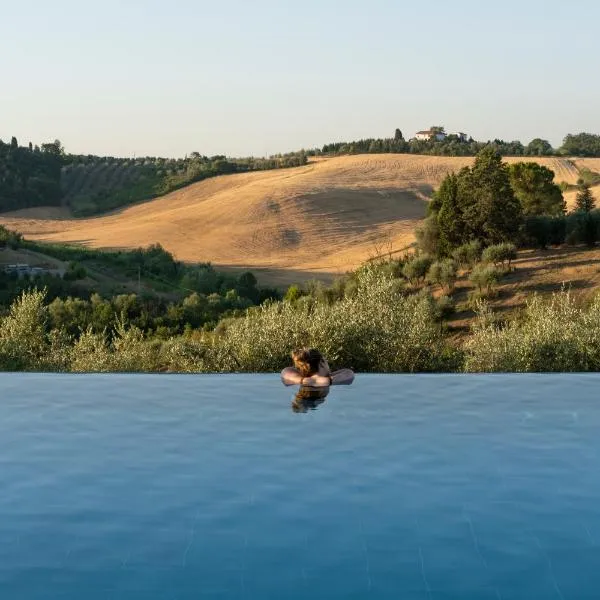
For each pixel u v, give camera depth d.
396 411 7.30
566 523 4.39
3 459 5.70
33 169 157.88
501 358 11.66
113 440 6.25
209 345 13.35
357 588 3.65
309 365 8.51
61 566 3.88
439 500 4.77
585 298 29.36
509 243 35.62
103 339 14.29
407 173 123.69
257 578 3.75
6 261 66.62
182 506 4.70
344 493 4.91
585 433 6.44
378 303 12.51
